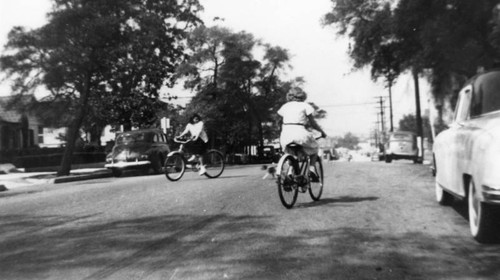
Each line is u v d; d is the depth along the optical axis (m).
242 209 8.36
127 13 24.66
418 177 14.04
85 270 5.05
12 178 23.92
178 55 33.75
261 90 65.50
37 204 10.71
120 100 31.88
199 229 6.83
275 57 65.12
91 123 36.03
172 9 32.47
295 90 8.83
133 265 5.16
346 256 5.24
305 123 8.68
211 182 13.52
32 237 6.83
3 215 9.26
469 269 4.73
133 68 27.20
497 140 5.23
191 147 15.17
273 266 4.94
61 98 25.98
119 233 6.80
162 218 7.81
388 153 38.06
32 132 47.47
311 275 4.62
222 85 60.00
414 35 20.80
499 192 5.07
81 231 7.07
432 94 23.34
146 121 34.19
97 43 23.73
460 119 7.09
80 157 37.06
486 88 6.64
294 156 8.52
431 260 5.05
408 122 116.00
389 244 5.71
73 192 13.07
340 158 98.44
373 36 23.95
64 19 22.95
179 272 4.85
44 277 4.86
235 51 58.53
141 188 12.76
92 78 26.11
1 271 5.11
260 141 66.25
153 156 23.97
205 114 54.88
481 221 5.48
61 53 23.44
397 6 20.08
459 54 19.27
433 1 18.44
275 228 6.71
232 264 5.05
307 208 8.27
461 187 6.41
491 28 18.56
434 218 7.20
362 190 10.68
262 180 13.50
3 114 44.97
